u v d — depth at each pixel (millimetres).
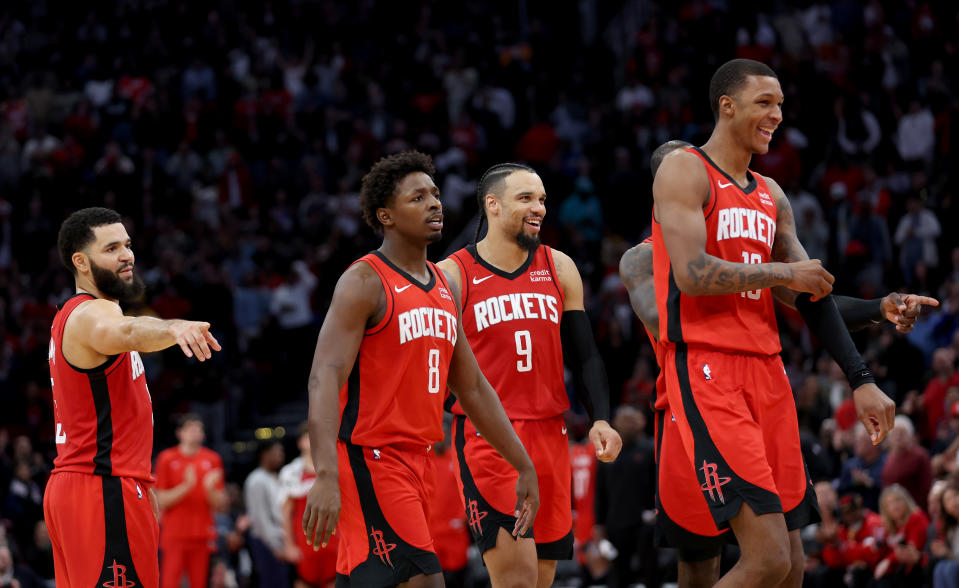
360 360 4398
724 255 4414
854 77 18766
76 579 4961
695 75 19469
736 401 4324
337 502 4059
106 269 5105
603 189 18500
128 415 5066
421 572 4305
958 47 19250
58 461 5059
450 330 4543
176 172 18953
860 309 4574
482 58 21344
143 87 20562
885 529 8562
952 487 7816
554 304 5496
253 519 10867
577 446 11258
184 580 10945
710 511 4336
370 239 17703
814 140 18344
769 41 19578
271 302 16375
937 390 10836
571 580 12172
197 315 15750
